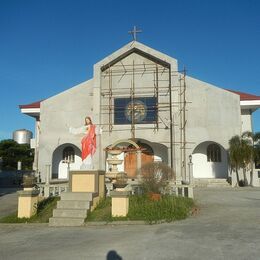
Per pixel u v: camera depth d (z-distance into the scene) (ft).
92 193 48.01
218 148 104.22
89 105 103.65
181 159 98.02
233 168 96.22
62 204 46.75
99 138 99.45
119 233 36.19
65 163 107.55
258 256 24.67
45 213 48.93
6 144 181.06
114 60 104.22
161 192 54.80
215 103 100.07
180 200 52.29
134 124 101.55
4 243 33.47
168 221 42.11
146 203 48.55
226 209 50.65
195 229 35.53
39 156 103.24
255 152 94.79
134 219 43.55
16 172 110.22
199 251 26.50
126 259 25.31
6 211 55.21
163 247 28.27
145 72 103.91
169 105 101.55
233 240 29.71
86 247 29.81
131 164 103.35
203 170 103.65
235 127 98.84
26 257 27.17
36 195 49.49
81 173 50.49
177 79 100.99
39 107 110.22
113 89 104.17
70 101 104.58
